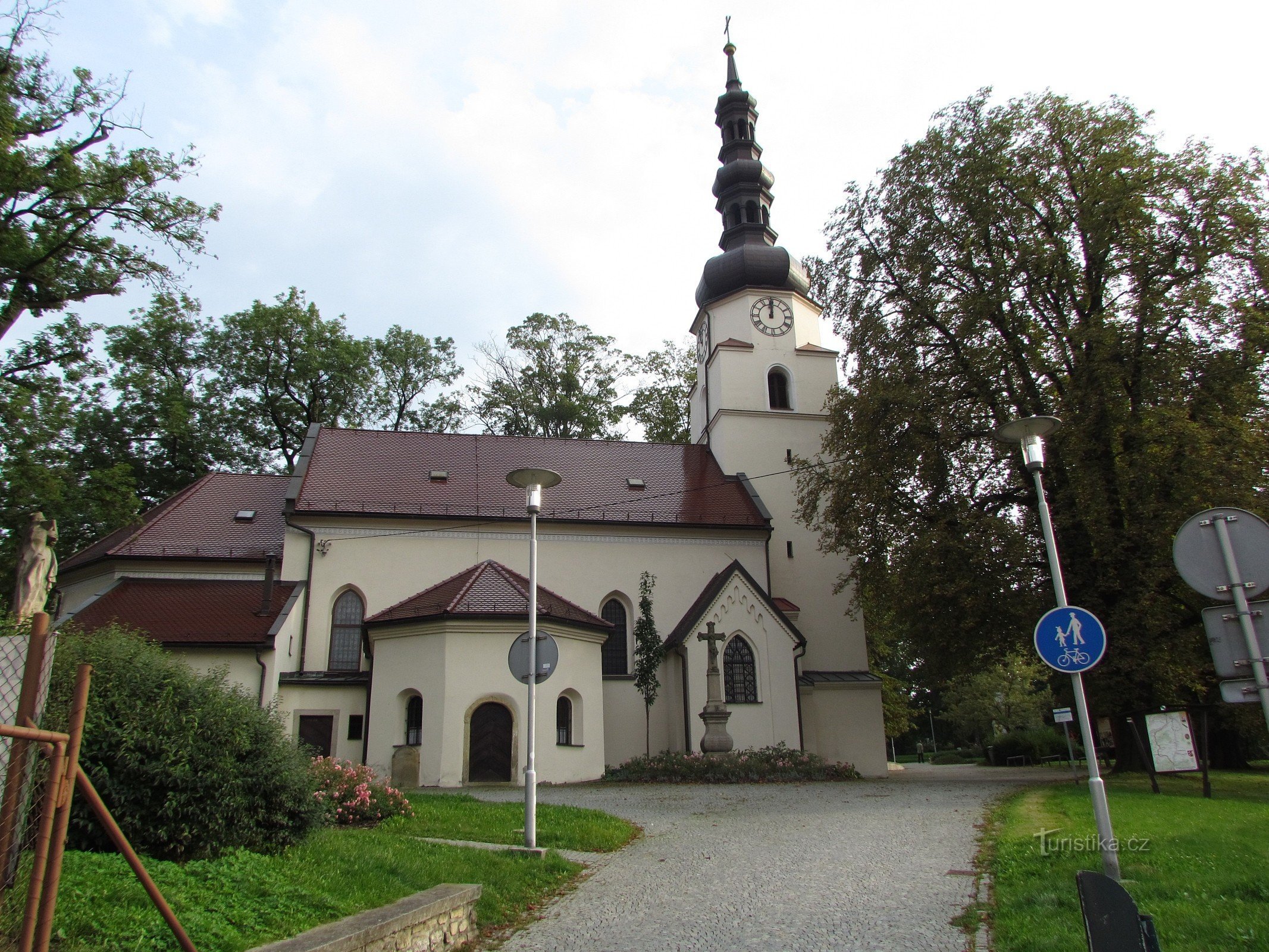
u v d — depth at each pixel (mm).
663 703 31422
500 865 11820
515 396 50500
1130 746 27453
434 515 31469
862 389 28188
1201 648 23016
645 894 11266
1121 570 22625
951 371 26625
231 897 8203
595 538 32938
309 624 29484
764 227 41344
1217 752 33500
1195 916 7988
